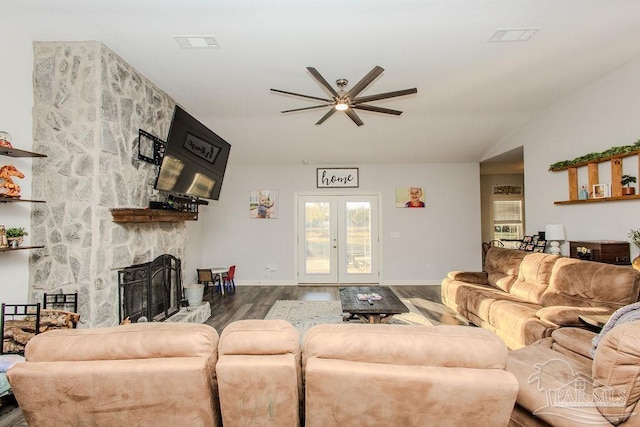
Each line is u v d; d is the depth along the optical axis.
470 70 3.49
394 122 5.17
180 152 3.53
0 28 2.64
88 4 2.38
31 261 2.87
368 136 5.62
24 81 2.84
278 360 1.22
